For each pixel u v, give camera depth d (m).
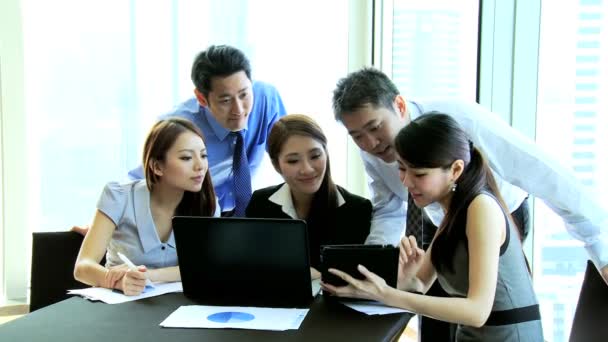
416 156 1.46
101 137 3.14
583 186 1.68
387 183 2.06
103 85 3.12
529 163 1.73
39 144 3.09
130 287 1.69
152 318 1.50
